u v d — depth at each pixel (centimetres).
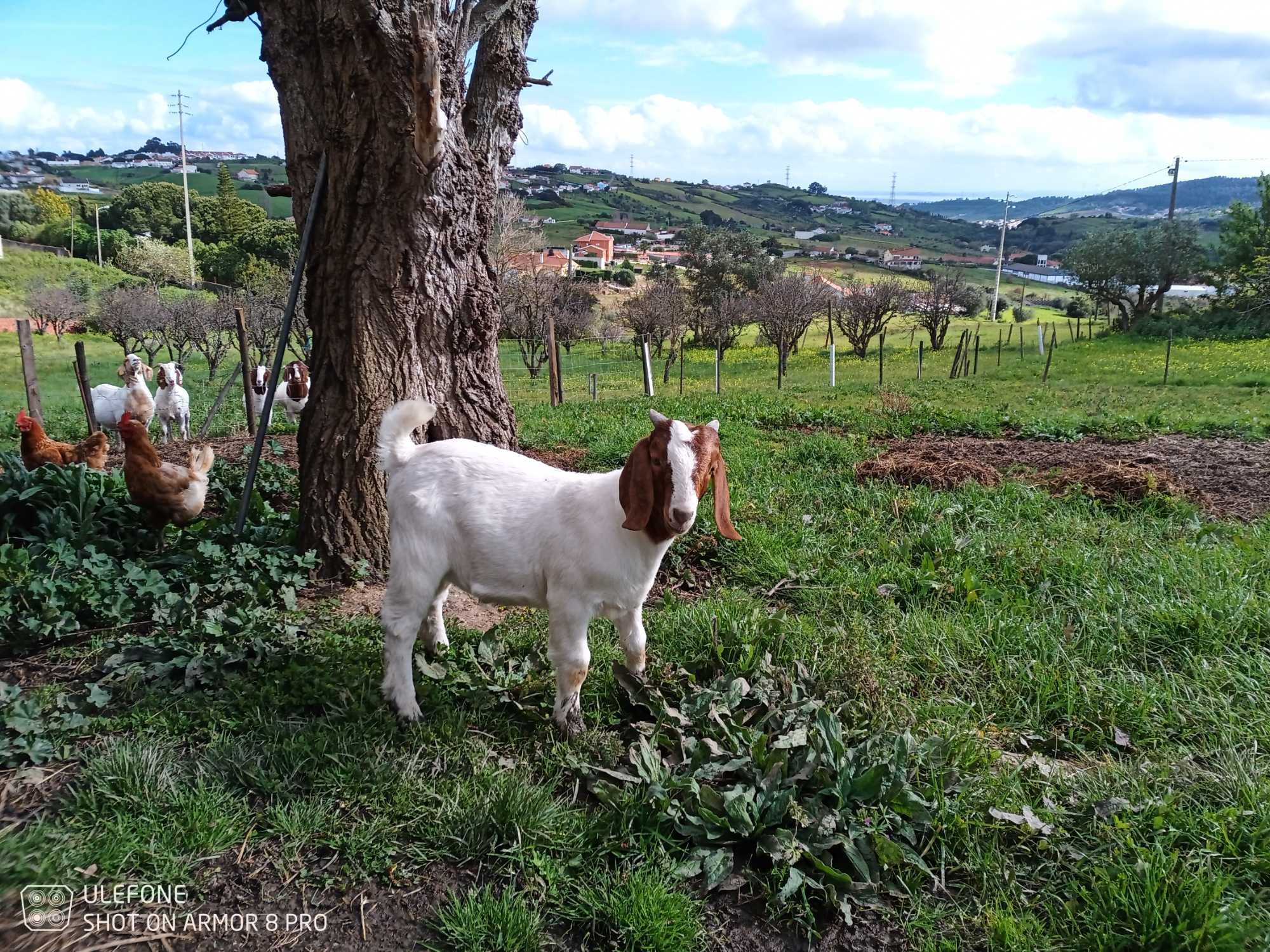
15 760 335
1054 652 457
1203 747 379
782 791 327
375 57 510
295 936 274
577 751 367
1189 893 279
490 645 443
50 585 446
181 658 402
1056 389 1991
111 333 2775
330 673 402
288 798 325
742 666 431
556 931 283
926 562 562
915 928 290
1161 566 559
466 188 575
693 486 329
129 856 293
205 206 6806
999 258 5975
